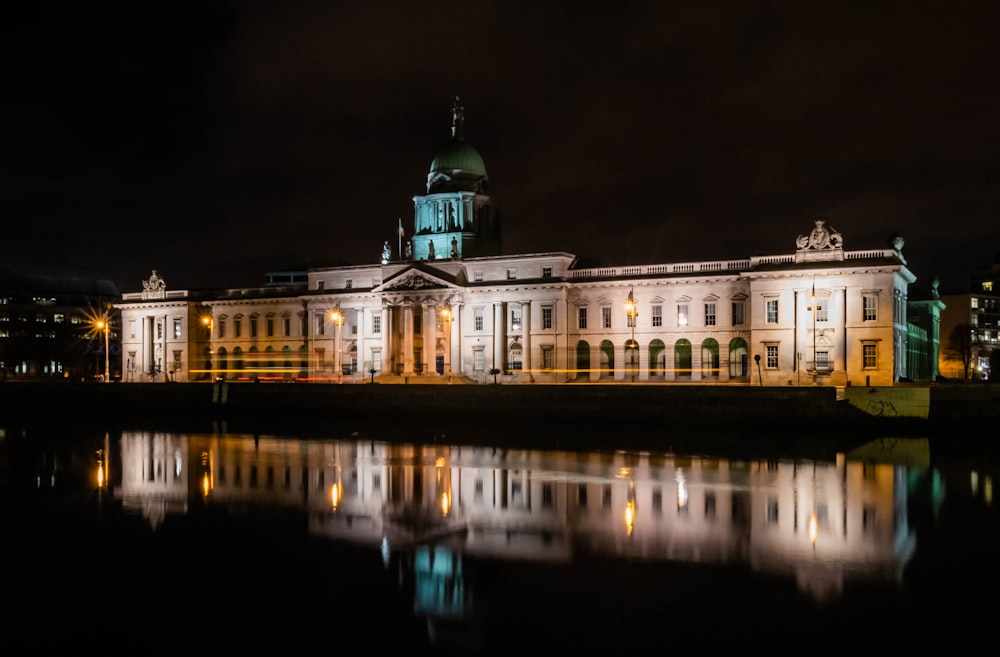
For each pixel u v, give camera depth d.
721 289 109.12
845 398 69.62
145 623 25.09
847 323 99.19
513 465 53.53
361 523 36.59
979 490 43.41
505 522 36.38
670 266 112.50
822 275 100.25
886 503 39.94
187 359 147.50
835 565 29.33
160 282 152.38
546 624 24.27
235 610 25.92
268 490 45.19
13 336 192.00
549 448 62.75
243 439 72.38
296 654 22.78
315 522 36.97
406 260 136.38
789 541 32.66
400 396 87.12
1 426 89.12
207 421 93.00
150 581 28.83
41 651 23.33
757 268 104.00
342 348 133.75
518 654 22.41
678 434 71.62
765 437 68.94
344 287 135.75
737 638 23.06
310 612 25.64
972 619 24.23
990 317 181.12
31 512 40.00
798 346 101.06
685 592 26.61
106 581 28.94
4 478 50.31
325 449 63.72
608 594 26.59
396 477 48.91
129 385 104.06
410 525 36.09
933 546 31.83
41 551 32.69
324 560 30.80
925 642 22.70
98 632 24.50
